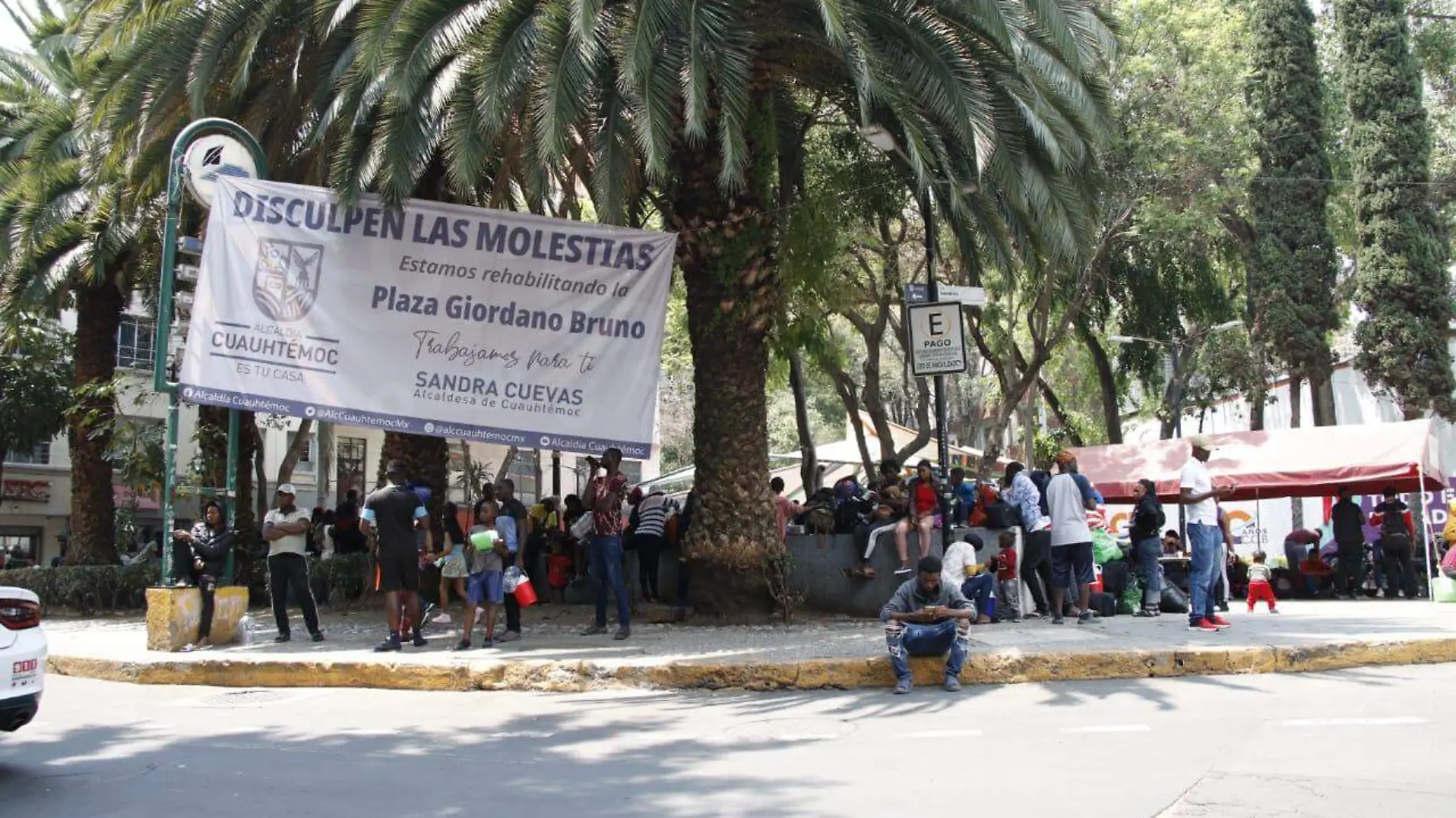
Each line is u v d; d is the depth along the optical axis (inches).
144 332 1194.0
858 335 1521.9
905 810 215.5
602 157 455.2
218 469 684.7
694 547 512.7
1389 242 962.7
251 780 253.0
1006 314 1013.8
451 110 446.6
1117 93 881.5
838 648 410.3
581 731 313.7
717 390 517.0
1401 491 796.6
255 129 541.3
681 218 517.0
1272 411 1336.1
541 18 431.2
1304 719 296.0
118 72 506.9
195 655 436.5
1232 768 243.6
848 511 570.6
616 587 463.5
